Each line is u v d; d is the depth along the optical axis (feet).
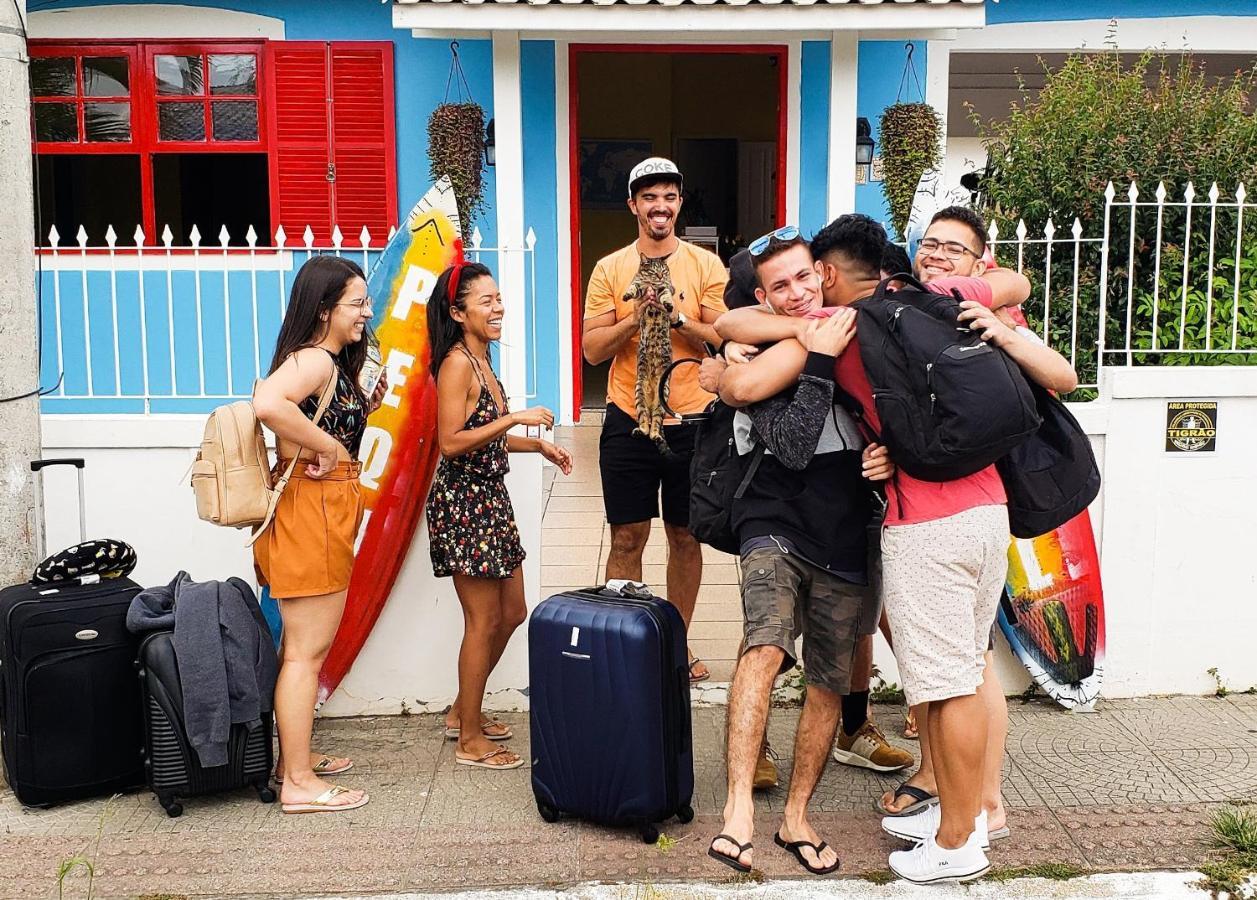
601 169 37.47
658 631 12.89
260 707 14.19
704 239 35.55
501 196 25.22
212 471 13.83
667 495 16.30
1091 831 13.43
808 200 28.73
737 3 23.30
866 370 11.51
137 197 28.68
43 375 25.71
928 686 11.66
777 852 12.95
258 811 14.24
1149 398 16.74
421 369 16.49
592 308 16.29
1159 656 17.29
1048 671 16.81
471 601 15.07
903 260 13.24
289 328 13.82
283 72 27.99
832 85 25.18
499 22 23.40
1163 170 18.37
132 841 13.47
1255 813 13.74
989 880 12.46
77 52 28.09
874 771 15.11
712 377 12.76
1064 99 19.85
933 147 27.73
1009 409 11.02
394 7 23.24
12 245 14.65
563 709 13.24
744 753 12.25
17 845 13.38
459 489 14.76
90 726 14.25
